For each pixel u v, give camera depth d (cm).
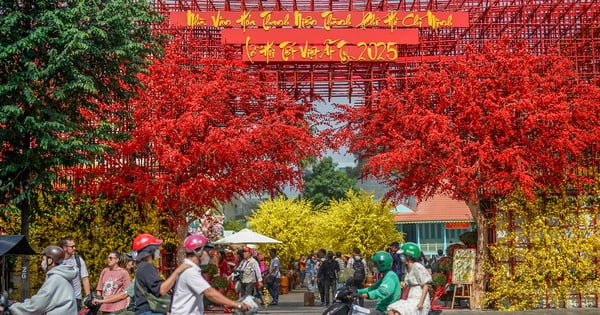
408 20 2178
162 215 2172
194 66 2214
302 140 2186
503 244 2069
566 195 2095
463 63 2022
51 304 929
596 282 2062
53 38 1557
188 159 1988
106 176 2041
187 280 838
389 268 1213
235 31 2197
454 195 2067
